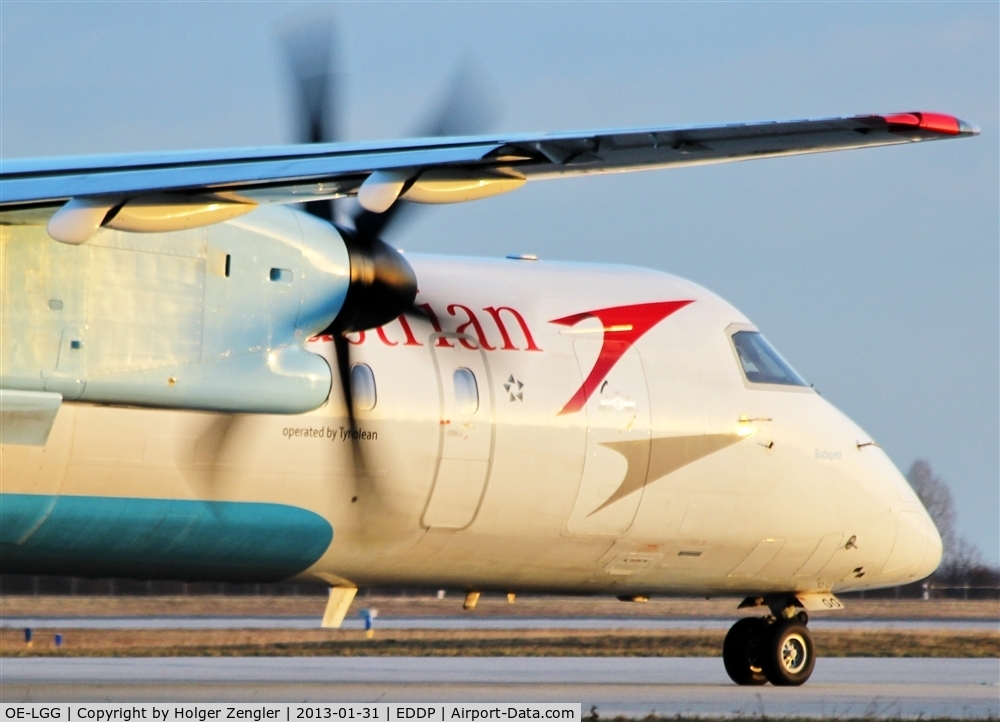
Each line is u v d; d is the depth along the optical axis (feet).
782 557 220.02
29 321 148.15
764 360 220.43
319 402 163.43
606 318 205.98
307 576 188.85
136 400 153.69
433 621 513.86
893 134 113.19
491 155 113.91
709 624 518.78
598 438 198.39
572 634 422.82
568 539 200.64
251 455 171.63
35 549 166.71
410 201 119.14
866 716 197.16
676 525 208.23
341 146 123.65
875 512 225.76
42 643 358.43
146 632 403.95
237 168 119.14
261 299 157.99
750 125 110.42
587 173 119.75
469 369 189.37
